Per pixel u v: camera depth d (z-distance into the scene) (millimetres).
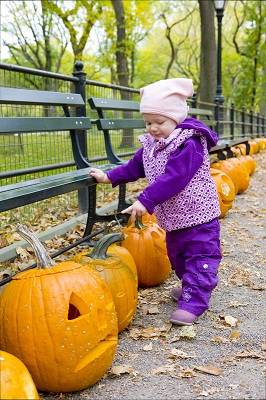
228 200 6348
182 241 3262
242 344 2916
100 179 3717
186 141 3137
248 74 29328
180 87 3164
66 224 5215
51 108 5734
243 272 4230
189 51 46938
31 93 4324
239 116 18172
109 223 5188
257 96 29219
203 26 19219
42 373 2414
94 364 2451
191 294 3178
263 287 3861
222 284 3943
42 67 32875
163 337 3025
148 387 2490
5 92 3953
